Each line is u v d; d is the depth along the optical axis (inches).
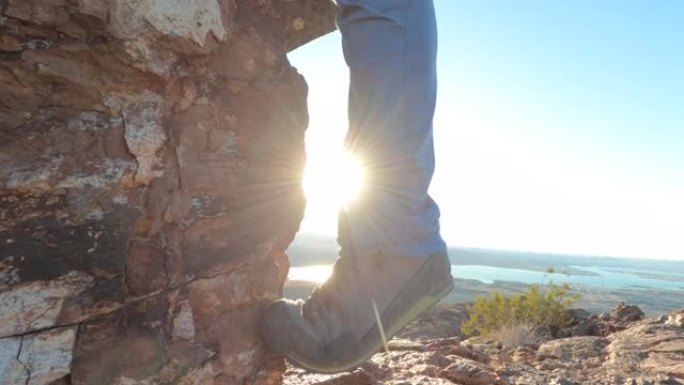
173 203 49.6
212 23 49.7
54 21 40.1
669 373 155.3
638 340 198.4
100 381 43.7
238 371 57.4
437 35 59.4
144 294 47.0
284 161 61.5
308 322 56.1
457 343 189.3
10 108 39.4
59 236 41.1
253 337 59.6
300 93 63.7
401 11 55.3
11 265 38.8
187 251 51.2
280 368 64.4
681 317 249.0
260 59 58.1
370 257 54.6
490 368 137.9
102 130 44.0
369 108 55.6
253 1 58.9
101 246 43.3
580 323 305.3
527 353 195.2
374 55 55.2
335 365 54.6
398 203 54.7
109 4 41.6
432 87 57.3
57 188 41.1
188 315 51.3
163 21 45.3
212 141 53.4
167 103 49.1
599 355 184.1
